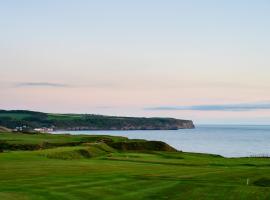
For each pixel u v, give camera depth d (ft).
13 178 132.36
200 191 118.42
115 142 388.37
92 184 122.42
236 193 117.29
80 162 201.98
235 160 261.44
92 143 348.59
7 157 209.05
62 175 142.10
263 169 185.78
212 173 164.04
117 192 112.27
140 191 114.83
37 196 102.99
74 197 103.55
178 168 186.09
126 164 201.98
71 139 396.37
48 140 370.12
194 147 652.07
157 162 226.79
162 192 114.73
